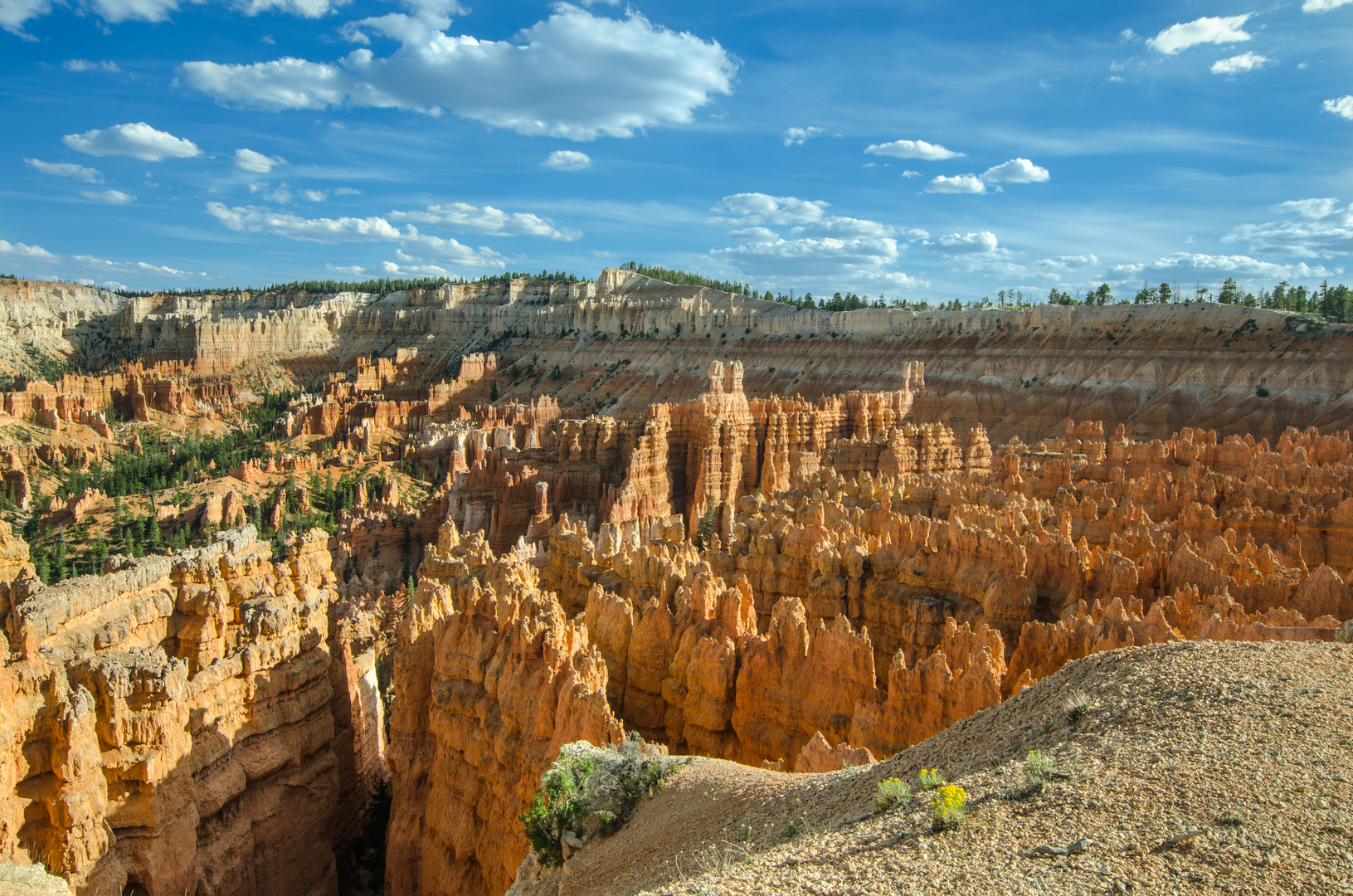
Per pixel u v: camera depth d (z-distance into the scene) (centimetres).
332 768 4556
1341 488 7488
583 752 3033
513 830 3509
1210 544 5553
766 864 1802
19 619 3328
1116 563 5150
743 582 4956
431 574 5866
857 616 5825
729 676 4162
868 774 2327
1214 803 1645
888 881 1595
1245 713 1962
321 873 4394
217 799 3734
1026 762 1938
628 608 4944
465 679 4209
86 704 3272
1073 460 10206
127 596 3947
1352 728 1848
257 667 4116
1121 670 2355
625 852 2450
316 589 4941
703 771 2795
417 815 4431
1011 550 5278
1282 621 4097
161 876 3372
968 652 4000
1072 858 1556
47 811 3131
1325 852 1462
